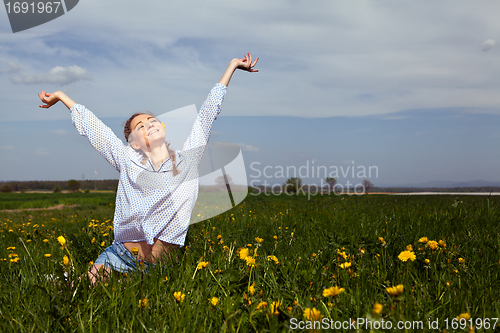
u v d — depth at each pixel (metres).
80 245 3.42
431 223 3.94
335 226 3.90
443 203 7.12
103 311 1.68
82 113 2.68
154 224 2.46
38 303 1.82
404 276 1.97
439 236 3.20
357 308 1.58
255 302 1.63
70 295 1.73
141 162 2.56
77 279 1.98
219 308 1.60
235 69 3.01
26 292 1.98
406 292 1.70
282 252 2.74
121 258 2.51
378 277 1.96
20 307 1.82
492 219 4.02
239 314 1.57
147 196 2.49
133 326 1.54
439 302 1.70
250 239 3.36
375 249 2.44
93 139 2.65
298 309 1.56
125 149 2.63
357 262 2.20
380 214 4.93
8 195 61.69
